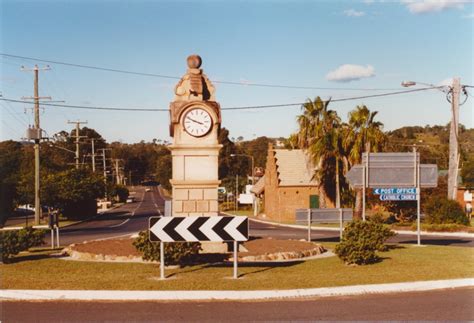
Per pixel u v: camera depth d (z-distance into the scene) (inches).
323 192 1956.2
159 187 7445.9
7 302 494.6
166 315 446.0
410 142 3531.0
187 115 776.9
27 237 748.6
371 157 989.2
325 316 440.5
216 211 776.3
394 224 1611.7
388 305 479.2
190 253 673.6
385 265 694.5
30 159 3435.0
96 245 858.8
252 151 5762.8
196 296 511.5
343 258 700.7
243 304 486.0
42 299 503.5
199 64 792.3
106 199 3464.6
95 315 446.3
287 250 814.5
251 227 1720.0
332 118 1904.5
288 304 485.7
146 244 661.3
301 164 2116.1
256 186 2637.8
